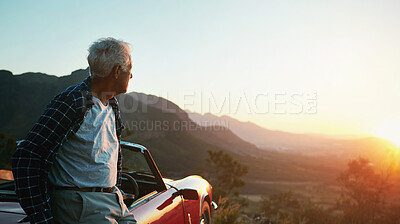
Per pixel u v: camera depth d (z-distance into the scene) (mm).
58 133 1729
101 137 1909
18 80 161250
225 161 31984
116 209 1965
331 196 142625
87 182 1867
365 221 12789
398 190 71375
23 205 1660
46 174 1748
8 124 122938
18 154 1654
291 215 14086
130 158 3137
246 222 11055
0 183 2658
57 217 1874
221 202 8938
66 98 1767
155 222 2656
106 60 1889
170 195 3271
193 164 187500
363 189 22375
